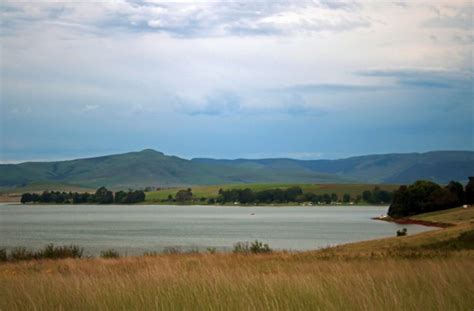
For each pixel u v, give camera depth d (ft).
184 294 53.57
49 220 590.55
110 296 53.21
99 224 508.53
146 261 108.78
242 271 72.43
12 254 141.08
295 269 81.87
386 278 61.41
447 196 517.96
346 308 47.34
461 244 147.54
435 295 50.70
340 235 358.84
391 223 508.53
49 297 53.47
